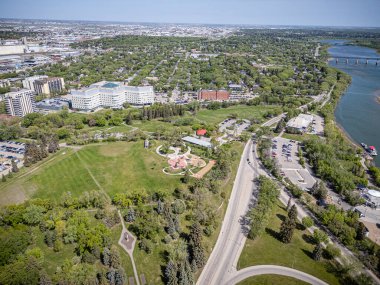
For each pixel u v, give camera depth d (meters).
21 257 171.38
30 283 155.38
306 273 176.62
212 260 185.75
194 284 164.75
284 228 199.00
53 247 191.12
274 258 187.50
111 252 175.50
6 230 198.25
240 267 180.62
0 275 156.00
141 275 172.50
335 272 177.75
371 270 180.00
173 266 165.75
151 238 196.25
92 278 159.88
